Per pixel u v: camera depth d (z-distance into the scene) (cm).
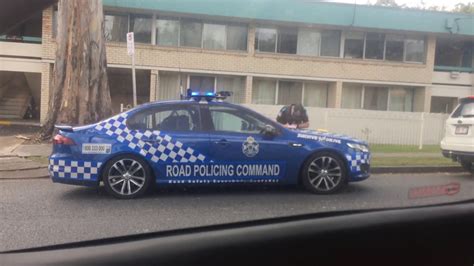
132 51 1004
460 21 2027
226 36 1984
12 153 1062
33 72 1938
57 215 552
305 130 731
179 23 1947
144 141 661
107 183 655
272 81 2100
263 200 645
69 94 1220
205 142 669
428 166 972
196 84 2016
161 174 664
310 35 2061
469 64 2283
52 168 657
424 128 1652
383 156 1144
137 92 2178
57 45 1266
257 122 695
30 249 367
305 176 695
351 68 2077
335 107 2077
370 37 2108
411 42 2141
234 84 2039
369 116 1639
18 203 619
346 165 704
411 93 2225
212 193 696
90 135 658
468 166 969
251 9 1886
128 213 564
